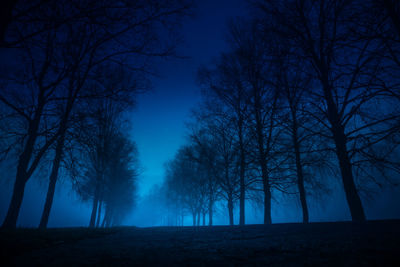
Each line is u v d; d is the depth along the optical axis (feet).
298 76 35.55
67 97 30.19
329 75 32.01
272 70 36.47
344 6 27.27
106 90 29.37
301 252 7.70
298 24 32.42
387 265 5.27
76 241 15.01
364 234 10.46
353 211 26.66
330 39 27.43
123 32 23.12
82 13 18.86
